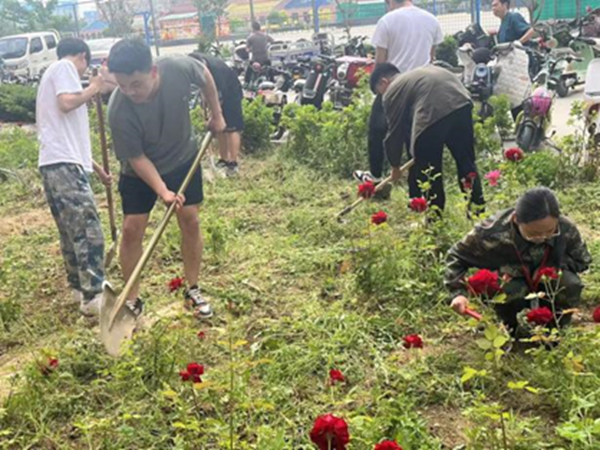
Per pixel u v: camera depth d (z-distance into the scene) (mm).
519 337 3176
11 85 13938
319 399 2926
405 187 5906
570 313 3088
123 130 3467
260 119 7910
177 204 3461
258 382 3098
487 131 6359
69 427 2875
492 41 10984
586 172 5719
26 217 6258
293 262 4461
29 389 2963
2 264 4707
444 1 24719
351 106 6922
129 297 3748
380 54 5906
